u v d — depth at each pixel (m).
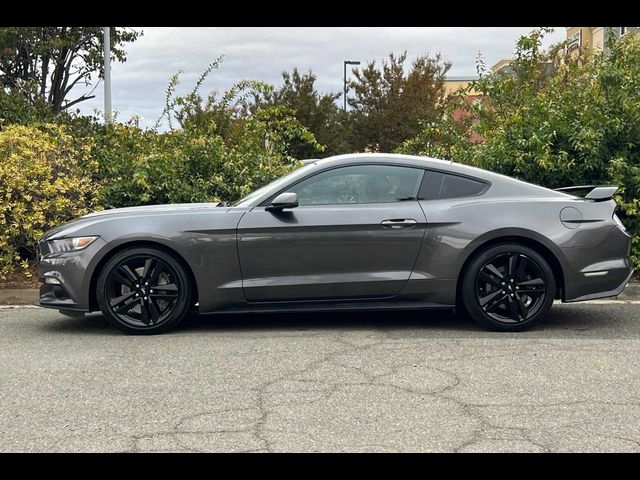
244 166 10.29
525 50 10.47
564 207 6.10
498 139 9.00
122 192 9.72
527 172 8.85
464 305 6.09
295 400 4.28
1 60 24.77
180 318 6.07
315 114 25.31
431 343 5.69
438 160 6.32
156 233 5.94
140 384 4.64
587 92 9.05
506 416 3.99
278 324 6.47
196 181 9.92
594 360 5.14
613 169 8.42
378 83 25.33
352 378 4.73
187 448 3.58
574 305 7.42
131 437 3.74
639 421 3.91
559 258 6.00
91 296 6.09
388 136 24.48
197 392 4.46
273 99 25.31
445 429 3.80
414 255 6.00
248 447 3.58
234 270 5.96
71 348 5.66
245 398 4.33
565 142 8.80
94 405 4.24
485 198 6.13
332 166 6.16
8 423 3.96
